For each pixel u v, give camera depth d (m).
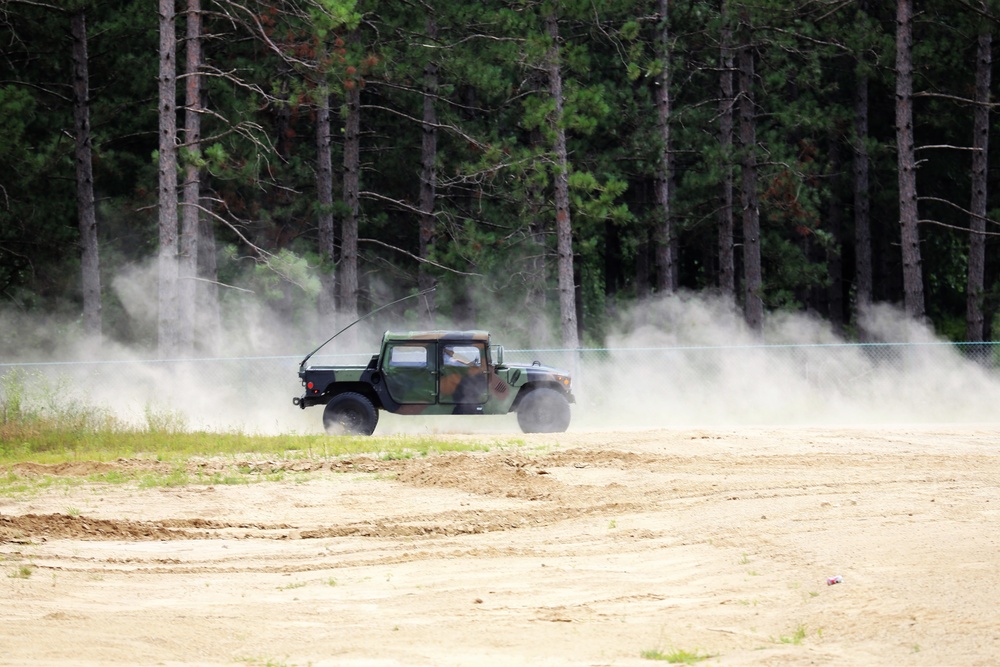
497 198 126.56
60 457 67.38
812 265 137.88
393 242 142.00
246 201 127.38
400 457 65.81
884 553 39.44
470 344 79.44
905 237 111.06
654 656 29.17
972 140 141.12
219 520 50.47
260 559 43.69
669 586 37.47
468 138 115.00
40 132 118.44
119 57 116.69
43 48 115.19
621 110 130.25
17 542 45.94
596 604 35.34
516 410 79.62
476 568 41.22
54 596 37.62
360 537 47.50
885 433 76.75
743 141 126.81
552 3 106.81
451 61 113.62
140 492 56.62
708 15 131.00
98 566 42.28
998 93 134.12
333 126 144.50
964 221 148.75
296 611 35.41
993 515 46.66
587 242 109.75
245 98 117.88
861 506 49.72
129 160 121.25
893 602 33.00
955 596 33.16
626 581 38.38
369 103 138.25
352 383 79.38
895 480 57.41
